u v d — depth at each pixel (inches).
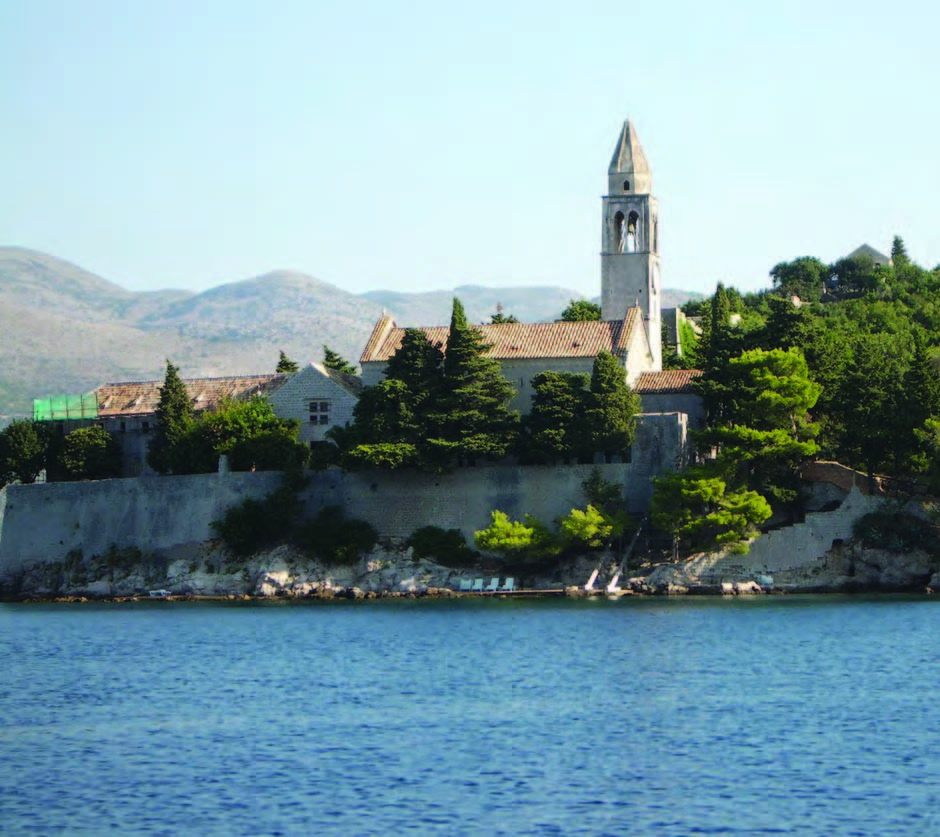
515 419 6840.6
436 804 2977.4
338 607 6432.1
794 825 2805.1
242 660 4945.9
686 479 6378.0
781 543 6441.9
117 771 3299.7
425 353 6939.0
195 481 7101.4
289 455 7126.0
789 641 4992.6
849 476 6565.0
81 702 4188.0
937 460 6387.8
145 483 7185.0
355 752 3427.7
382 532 6894.7
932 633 5108.3
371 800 3016.7
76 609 6727.4
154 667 4845.0
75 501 7308.1
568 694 4119.1
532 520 6619.1
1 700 4237.2
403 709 3944.4
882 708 3796.8
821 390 6628.9
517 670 4554.6
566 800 2992.1
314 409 7485.2
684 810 2910.9
